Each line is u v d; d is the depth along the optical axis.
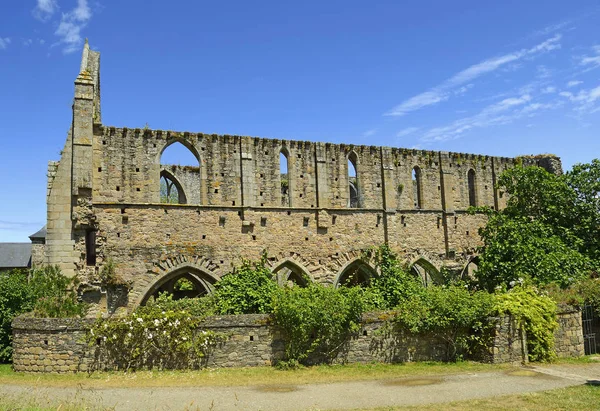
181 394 18.34
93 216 30.97
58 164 30.89
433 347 24.91
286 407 16.80
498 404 16.88
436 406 16.73
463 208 43.47
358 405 17.05
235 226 34.62
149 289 31.80
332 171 38.53
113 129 32.44
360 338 24.25
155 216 32.59
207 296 30.50
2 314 24.52
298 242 36.47
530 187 37.31
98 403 16.84
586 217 35.91
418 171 42.47
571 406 16.41
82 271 30.31
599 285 28.52
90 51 35.69
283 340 23.56
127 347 22.11
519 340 24.70
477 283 35.16
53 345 21.80
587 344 27.33
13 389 18.84
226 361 22.84
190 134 34.31
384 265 38.25
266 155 36.34
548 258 31.34
